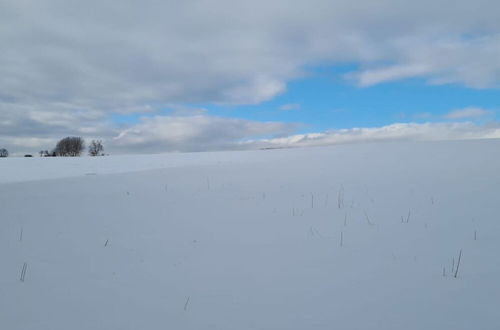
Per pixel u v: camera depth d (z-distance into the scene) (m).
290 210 7.04
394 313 2.92
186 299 3.29
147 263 4.31
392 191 8.13
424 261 4.07
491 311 2.90
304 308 3.07
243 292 3.43
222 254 4.61
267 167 14.22
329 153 18.36
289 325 2.79
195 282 3.70
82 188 10.78
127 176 13.30
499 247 4.36
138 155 37.28
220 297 3.33
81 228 6.07
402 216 6.08
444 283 3.46
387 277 3.67
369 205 7.03
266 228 5.85
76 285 3.65
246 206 7.58
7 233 5.82
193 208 7.55
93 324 2.85
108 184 11.45
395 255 4.32
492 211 5.93
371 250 4.54
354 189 8.71
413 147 17.41
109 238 5.44
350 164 13.35
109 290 3.52
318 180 10.40
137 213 7.18
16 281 3.77
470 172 9.56
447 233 5.04
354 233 5.33
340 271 3.89
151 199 8.67
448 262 4.01
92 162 29.67
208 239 5.32
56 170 23.39
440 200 6.94
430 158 13.09
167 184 11.11
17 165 27.44
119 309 3.11
